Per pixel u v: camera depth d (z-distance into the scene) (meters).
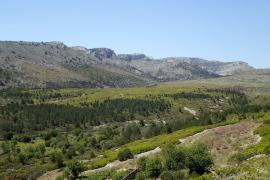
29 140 181.88
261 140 68.62
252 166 42.31
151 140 110.50
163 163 62.59
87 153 137.38
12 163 136.50
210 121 137.12
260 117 110.31
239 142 74.38
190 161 58.81
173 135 106.06
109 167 89.06
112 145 143.88
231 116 142.88
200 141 83.00
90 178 79.75
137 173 66.50
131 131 156.25
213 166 59.62
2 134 189.75
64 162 120.88
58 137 177.50
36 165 128.25
